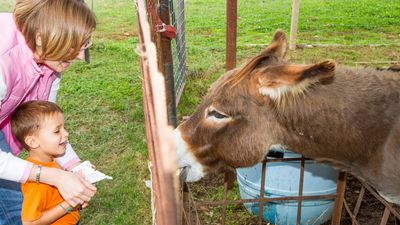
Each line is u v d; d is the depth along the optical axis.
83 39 2.29
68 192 2.47
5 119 2.72
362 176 2.97
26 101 2.69
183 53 7.13
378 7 12.72
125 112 6.22
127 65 8.21
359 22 11.04
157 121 1.16
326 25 10.82
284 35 3.01
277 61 2.85
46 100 2.82
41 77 2.66
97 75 7.67
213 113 2.89
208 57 8.48
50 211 2.68
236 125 2.87
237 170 4.11
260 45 9.15
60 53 2.29
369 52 8.73
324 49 8.95
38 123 2.62
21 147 2.91
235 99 2.82
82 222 4.05
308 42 9.45
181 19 6.77
